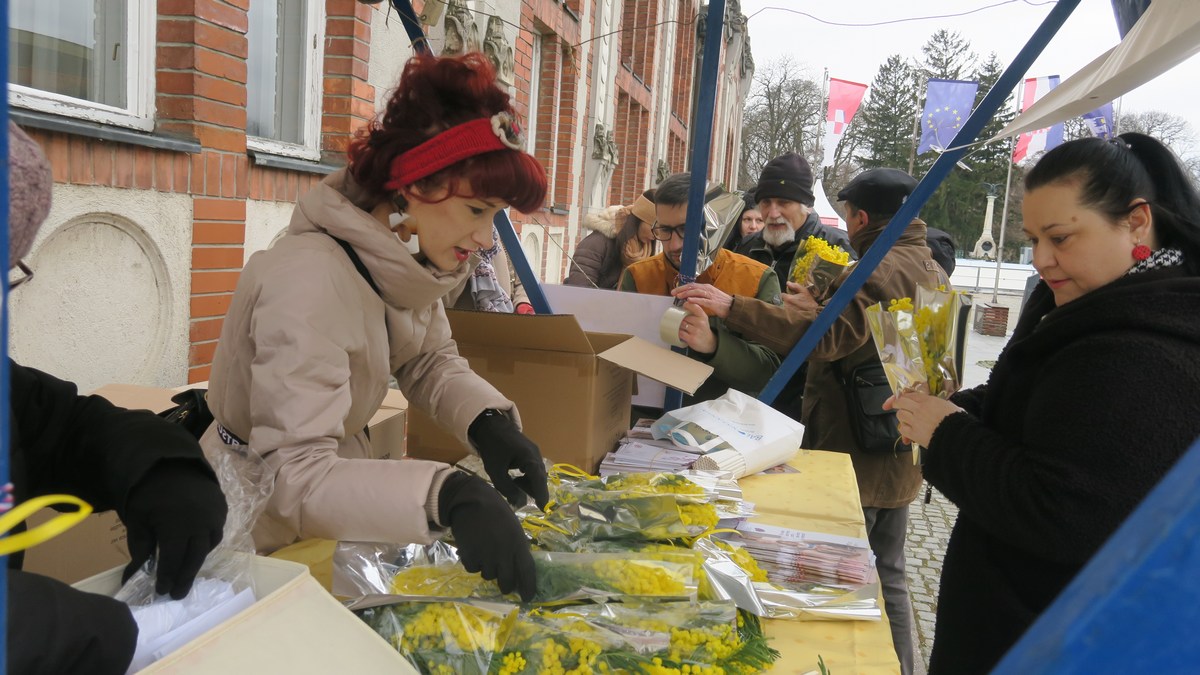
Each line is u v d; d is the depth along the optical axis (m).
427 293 1.36
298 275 1.24
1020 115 2.06
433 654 1.02
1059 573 1.34
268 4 3.60
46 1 2.55
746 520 1.63
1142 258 1.30
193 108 2.93
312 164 3.68
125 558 1.60
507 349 1.95
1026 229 1.40
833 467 2.09
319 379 1.21
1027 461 1.28
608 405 2.04
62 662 0.65
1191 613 0.31
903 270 2.53
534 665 1.03
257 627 0.76
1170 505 0.31
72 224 2.54
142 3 2.83
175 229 2.94
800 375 2.96
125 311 2.79
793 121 35.91
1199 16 1.09
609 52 10.35
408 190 1.30
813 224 3.87
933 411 1.52
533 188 1.29
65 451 1.03
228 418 1.42
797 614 1.30
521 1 6.46
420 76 1.29
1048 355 1.36
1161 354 1.16
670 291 3.11
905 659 2.64
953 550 1.61
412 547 1.27
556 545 1.32
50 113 2.45
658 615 1.12
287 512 1.15
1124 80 1.33
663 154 15.66
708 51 2.26
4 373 0.40
